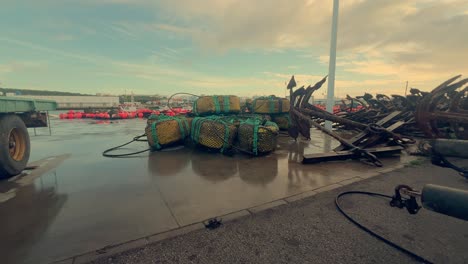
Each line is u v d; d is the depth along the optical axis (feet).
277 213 9.37
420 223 8.52
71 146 24.22
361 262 6.50
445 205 4.10
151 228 8.25
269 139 19.61
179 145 24.76
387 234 7.82
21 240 7.51
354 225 8.43
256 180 13.46
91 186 12.44
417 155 19.65
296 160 18.24
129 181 13.26
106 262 6.52
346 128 38.01
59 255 6.79
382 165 16.58
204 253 6.88
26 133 15.52
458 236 7.68
